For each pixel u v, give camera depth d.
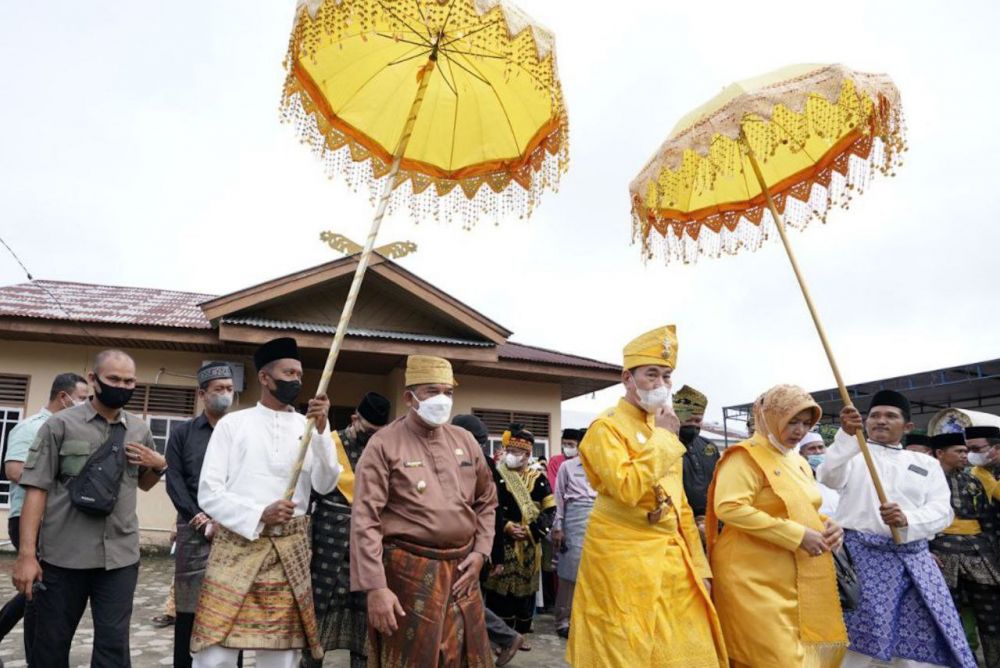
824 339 3.69
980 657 5.66
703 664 3.01
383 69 3.99
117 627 3.29
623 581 3.05
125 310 11.38
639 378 3.33
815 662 3.17
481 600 3.17
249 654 5.07
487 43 3.58
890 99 3.61
